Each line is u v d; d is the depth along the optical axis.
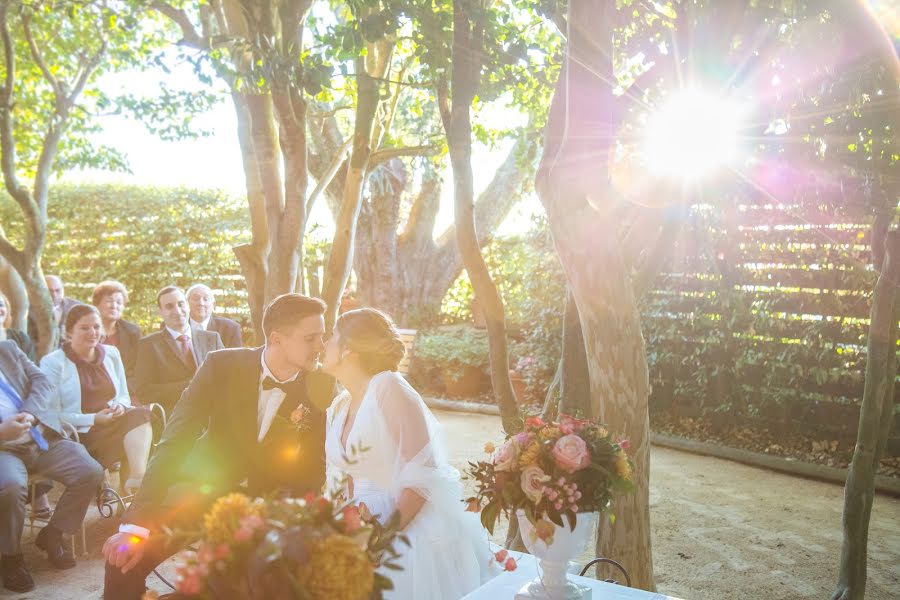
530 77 4.78
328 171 5.54
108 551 2.88
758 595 4.00
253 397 3.15
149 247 11.48
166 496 3.07
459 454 6.99
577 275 3.14
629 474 2.41
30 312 7.77
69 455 4.54
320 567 1.52
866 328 6.42
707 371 7.45
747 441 7.18
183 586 1.52
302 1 4.41
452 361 9.73
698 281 7.42
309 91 4.29
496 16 4.06
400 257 11.26
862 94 3.73
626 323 3.16
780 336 6.92
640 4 4.14
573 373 3.62
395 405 2.83
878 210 3.91
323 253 11.22
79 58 8.98
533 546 2.39
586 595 2.45
